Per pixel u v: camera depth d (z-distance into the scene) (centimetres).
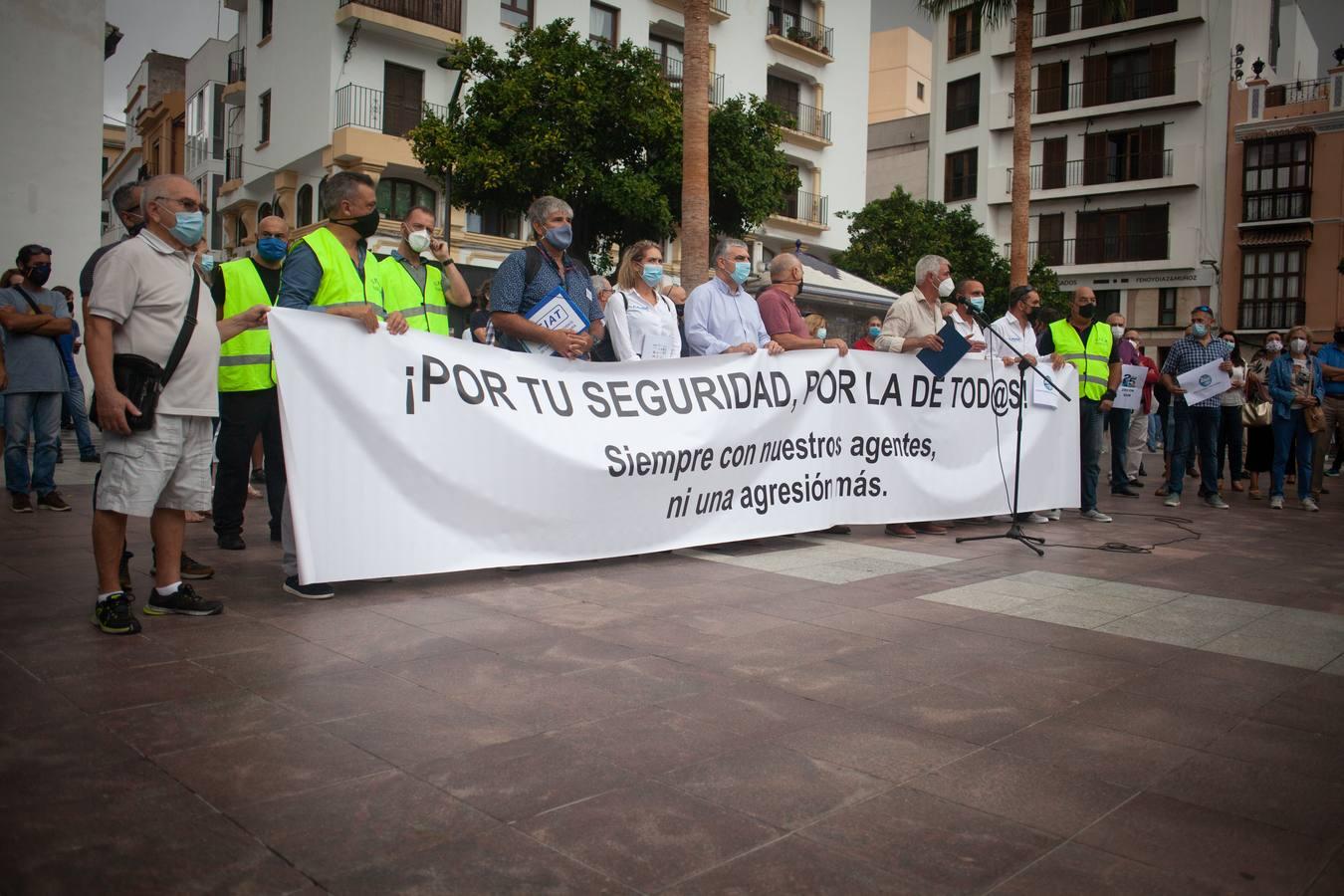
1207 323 991
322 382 441
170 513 406
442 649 371
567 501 532
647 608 451
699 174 1324
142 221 476
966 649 395
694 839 223
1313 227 3488
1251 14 3834
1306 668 379
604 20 2784
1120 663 381
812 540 684
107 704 299
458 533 488
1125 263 3850
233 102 3044
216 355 401
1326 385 1046
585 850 216
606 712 308
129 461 371
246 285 568
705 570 552
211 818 226
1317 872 216
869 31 3647
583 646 382
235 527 570
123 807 230
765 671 357
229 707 300
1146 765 277
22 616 398
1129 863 218
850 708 319
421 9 2444
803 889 202
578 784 252
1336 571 598
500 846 217
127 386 369
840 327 1806
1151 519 865
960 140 4234
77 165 1717
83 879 197
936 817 239
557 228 540
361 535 453
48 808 228
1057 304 3503
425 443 474
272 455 589
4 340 679
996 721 311
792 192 3441
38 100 1678
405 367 468
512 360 516
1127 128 3847
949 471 745
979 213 4166
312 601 442
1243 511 953
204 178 3219
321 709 301
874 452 696
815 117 3462
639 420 567
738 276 647
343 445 447
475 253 2591
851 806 244
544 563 522
